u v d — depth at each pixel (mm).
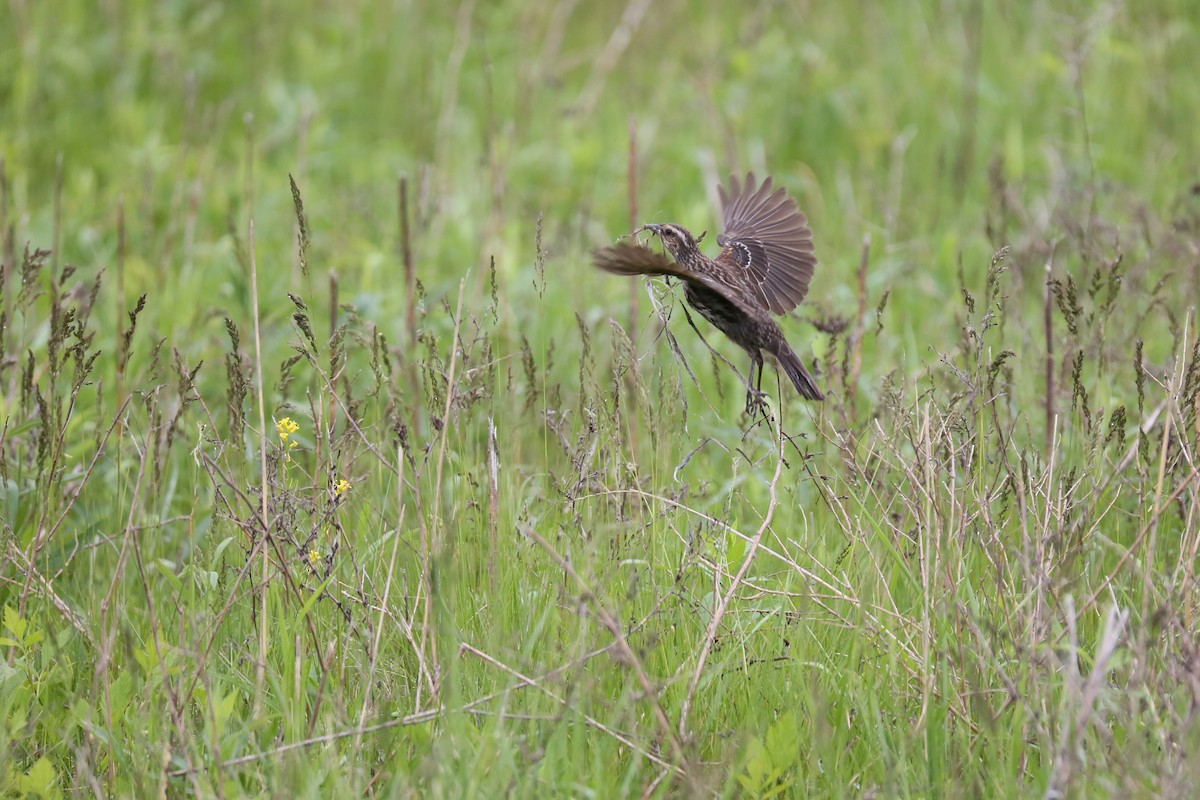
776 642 9008
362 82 21172
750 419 11875
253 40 21391
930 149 18672
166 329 13750
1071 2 20188
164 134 19562
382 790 7809
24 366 11344
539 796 7508
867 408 12898
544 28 23328
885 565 9766
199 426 10109
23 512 10547
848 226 17094
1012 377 11258
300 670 8359
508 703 8438
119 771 8250
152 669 8492
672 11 22766
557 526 9945
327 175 18672
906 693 8555
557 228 16578
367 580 9586
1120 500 10570
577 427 11383
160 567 9406
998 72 19875
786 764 7688
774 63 20078
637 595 9273
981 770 8047
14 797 7863
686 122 19828
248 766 8016
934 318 14531
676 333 14438
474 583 9602
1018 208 15117
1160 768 7395
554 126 19922
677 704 8500
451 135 19688
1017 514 9898
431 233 16469
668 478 10500
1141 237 14977
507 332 13594
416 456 11219
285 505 9508
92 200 17031
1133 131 18594
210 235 16859
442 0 22969
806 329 14578
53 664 9039
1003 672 8266
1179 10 19812
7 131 18672
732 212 11539
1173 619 8102
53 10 20734
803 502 11117
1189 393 9703
